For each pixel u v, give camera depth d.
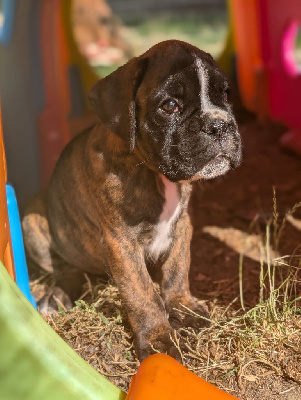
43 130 1.27
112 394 0.58
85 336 0.78
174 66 0.71
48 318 0.82
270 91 1.53
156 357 0.60
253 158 1.40
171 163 0.71
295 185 1.26
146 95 0.71
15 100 1.25
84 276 0.92
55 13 1.33
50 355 0.55
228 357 0.73
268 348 0.74
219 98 0.72
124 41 2.35
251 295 0.87
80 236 0.86
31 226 0.93
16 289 0.56
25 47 1.29
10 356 0.54
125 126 0.72
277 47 1.48
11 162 1.23
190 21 2.76
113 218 0.75
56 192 0.88
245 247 1.02
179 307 0.82
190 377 0.58
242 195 1.23
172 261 0.82
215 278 0.93
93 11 2.32
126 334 0.78
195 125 0.70
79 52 1.54
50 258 0.93
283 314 0.78
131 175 0.74
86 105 1.54
